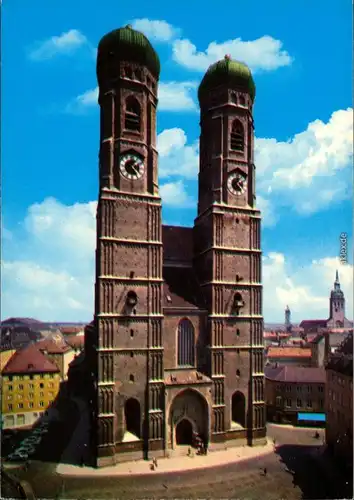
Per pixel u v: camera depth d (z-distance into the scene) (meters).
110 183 79.62
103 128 82.62
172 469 70.62
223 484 65.25
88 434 88.88
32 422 100.31
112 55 82.31
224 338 83.56
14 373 100.81
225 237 86.38
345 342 80.44
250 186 90.25
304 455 78.00
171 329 82.06
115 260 77.44
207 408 79.50
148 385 76.38
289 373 105.44
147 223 80.81
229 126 89.56
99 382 73.12
